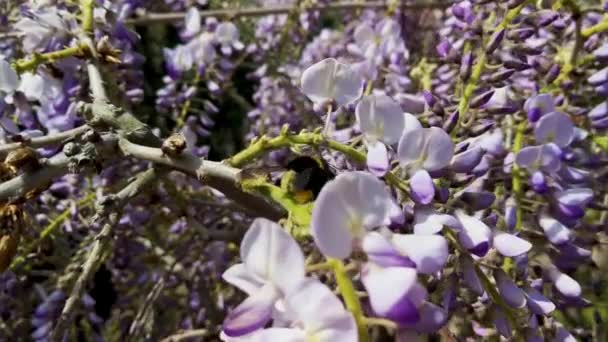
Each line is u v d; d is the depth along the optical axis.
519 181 0.29
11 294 0.40
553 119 0.28
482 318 0.23
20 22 0.34
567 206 0.27
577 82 0.34
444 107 0.28
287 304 0.15
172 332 0.47
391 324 0.15
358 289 0.16
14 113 0.36
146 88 0.57
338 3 0.58
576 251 0.27
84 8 0.34
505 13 0.29
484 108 0.27
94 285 0.49
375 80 0.41
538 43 0.31
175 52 0.49
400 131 0.21
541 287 0.26
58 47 0.34
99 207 0.26
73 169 0.24
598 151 0.37
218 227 0.49
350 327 0.14
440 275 0.21
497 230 0.22
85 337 0.46
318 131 0.23
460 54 0.31
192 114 0.53
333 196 0.15
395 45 0.42
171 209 0.41
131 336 0.40
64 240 0.44
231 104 0.70
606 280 0.36
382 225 0.16
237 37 0.50
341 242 0.15
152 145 0.27
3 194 0.23
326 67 0.23
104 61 0.33
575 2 0.32
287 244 0.15
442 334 0.19
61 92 0.35
